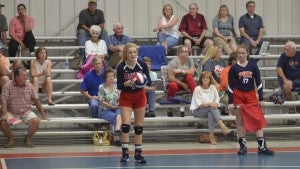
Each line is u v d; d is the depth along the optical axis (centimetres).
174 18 1559
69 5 1638
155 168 923
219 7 1678
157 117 1275
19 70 1204
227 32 1582
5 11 1611
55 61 1561
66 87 1502
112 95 1245
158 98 1452
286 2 1709
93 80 1288
